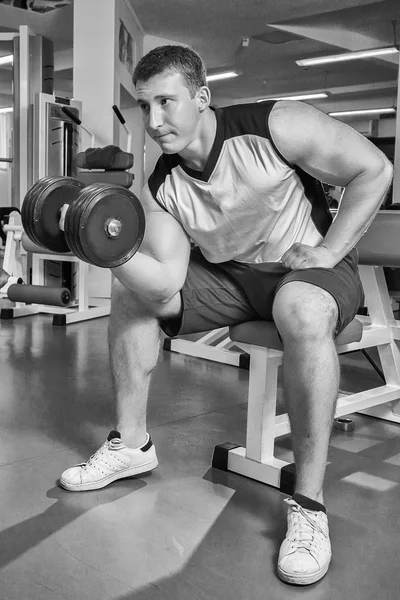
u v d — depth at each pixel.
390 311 2.21
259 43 8.83
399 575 1.23
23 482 1.62
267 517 1.46
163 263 1.49
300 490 1.31
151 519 1.44
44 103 4.69
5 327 3.95
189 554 1.28
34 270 4.70
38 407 2.27
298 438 1.30
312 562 1.19
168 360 3.12
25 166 5.02
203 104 1.40
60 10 7.62
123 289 1.56
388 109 12.05
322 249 1.43
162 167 1.54
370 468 1.80
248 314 1.67
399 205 2.35
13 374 2.74
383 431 2.15
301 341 1.27
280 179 1.42
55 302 3.66
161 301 1.51
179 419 2.20
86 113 5.53
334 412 1.31
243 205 1.45
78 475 1.58
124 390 1.61
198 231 1.52
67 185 1.35
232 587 1.17
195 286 1.62
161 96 1.34
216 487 1.62
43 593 1.13
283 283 1.36
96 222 1.20
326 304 1.30
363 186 1.40
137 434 1.65
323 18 7.65
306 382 1.28
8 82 11.29
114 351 1.60
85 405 2.31
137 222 1.27
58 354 3.18
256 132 1.39
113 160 3.95
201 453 1.87
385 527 1.43
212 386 2.66
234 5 7.09
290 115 1.38
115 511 1.47
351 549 1.33
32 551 1.28
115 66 5.51
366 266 2.13
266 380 1.63
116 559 1.26
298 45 8.93
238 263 1.59
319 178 1.45
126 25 6.25
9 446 1.88
